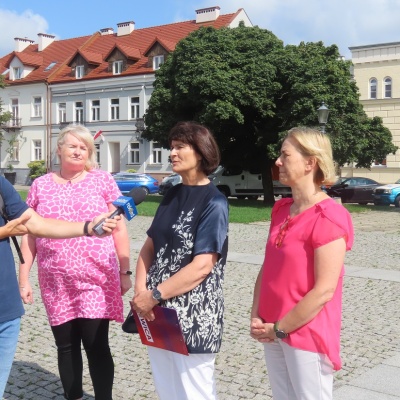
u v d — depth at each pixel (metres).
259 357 5.78
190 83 26.12
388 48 42.25
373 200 29.48
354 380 5.11
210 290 3.30
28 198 4.26
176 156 3.40
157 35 51.06
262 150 27.73
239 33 27.23
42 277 4.12
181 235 3.32
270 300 3.08
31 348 6.03
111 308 4.10
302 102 24.84
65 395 4.23
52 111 51.81
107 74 48.03
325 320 2.97
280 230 3.12
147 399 4.68
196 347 3.24
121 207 3.19
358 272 10.74
